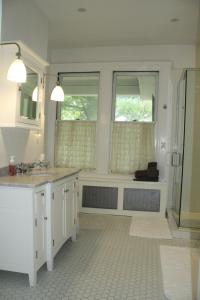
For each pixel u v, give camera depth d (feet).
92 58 14.60
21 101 8.34
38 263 7.22
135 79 14.37
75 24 11.75
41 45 10.84
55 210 8.07
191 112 12.78
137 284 7.14
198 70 12.46
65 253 8.97
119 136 14.26
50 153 14.85
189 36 12.74
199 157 12.89
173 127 13.76
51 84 14.70
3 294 6.56
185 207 12.93
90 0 9.73
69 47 14.65
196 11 10.36
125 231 11.28
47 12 10.71
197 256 8.95
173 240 10.37
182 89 12.92
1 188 7.00
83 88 14.82
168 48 13.89
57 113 14.90
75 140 14.65
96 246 9.63
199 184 12.88
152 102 14.19
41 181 7.26
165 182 13.28
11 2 8.95
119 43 13.91
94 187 13.85
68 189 9.27
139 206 13.50
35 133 10.80
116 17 11.02
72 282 7.16
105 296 6.57
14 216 6.98
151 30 12.19
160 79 13.78
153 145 13.94
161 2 9.77
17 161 9.55
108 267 8.05
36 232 7.07
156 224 12.22
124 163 14.19
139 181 13.38
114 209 13.71
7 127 8.45
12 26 9.02
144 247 9.63
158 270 7.95
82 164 14.56
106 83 14.28
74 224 10.05
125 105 14.40
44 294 6.59
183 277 7.57
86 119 14.75
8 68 7.92
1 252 7.14
